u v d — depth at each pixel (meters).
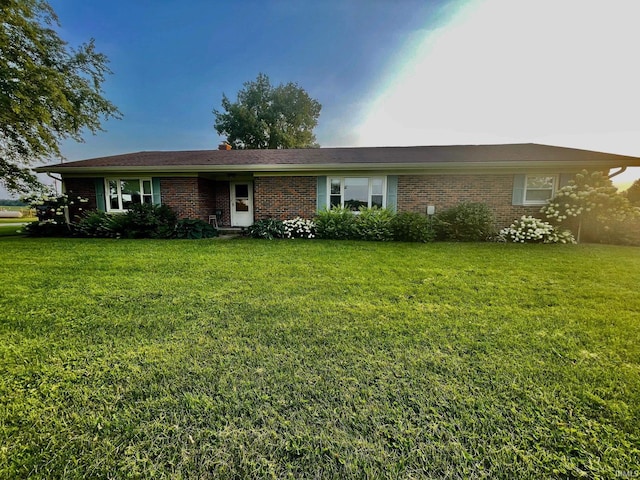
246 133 26.27
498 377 2.06
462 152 10.79
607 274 4.89
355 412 1.73
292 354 2.36
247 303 3.52
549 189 9.42
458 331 2.77
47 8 10.30
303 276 4.74
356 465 1.40
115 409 1.76
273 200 10.34
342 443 1.52
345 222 9.23
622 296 3.79
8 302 3.52
